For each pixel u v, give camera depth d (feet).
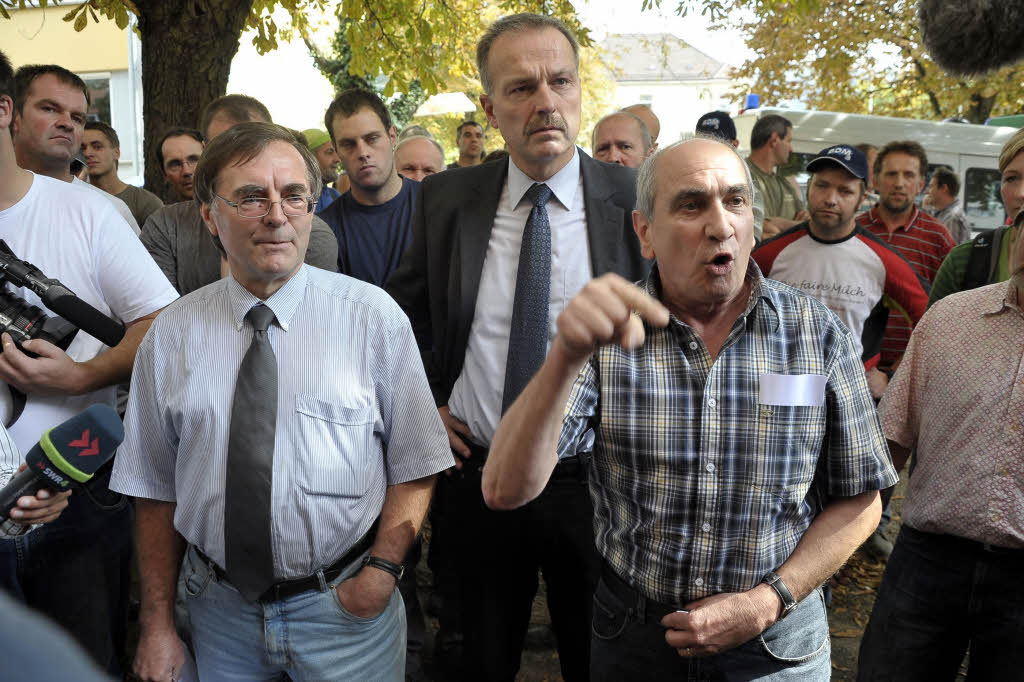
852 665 11.41
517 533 7.93
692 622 5.44
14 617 1.36
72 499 7.33
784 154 18.85
